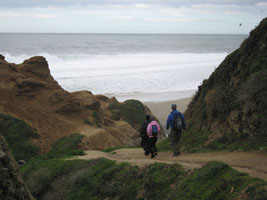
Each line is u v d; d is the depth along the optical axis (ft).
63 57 253.03
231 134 33.81
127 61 238.48
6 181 20.11
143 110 101.50
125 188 28.17
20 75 81.25
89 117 81.66
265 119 29.50
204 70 209.97
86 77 168.55
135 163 31.48
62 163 38.78
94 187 30.63
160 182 25.82
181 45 554.46
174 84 163.43
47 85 83.61
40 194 34.14
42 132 68.59
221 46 543.39
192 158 30.12
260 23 44.04
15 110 71.36
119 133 81.35
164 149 40.98
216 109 39.86
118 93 140.67
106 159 36.47
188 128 45.83
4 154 22.57
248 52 42.80
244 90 34.50
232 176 20.67
